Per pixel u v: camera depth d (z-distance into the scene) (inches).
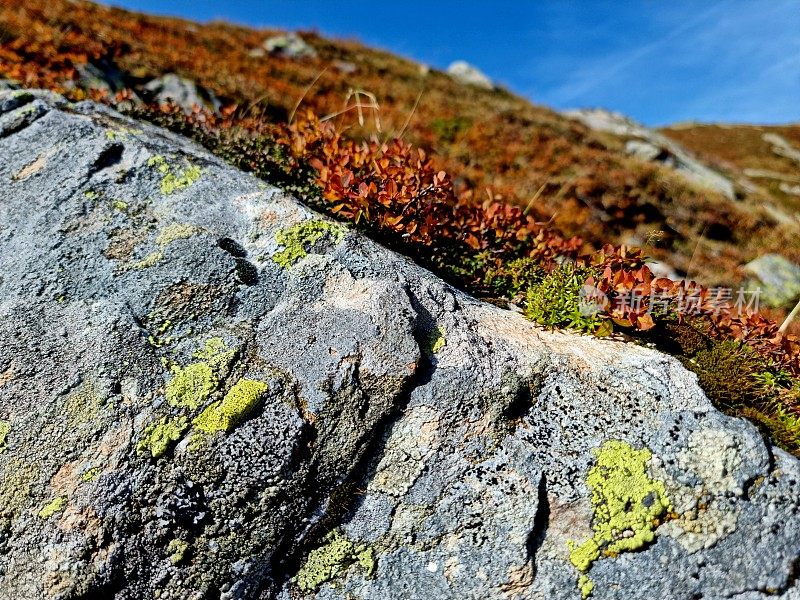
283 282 15.7
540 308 17.3
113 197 17.4
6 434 13.2
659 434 14.0
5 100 20.6
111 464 12.9
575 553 13.4
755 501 13.2
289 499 13.3
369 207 18.6
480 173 43.1
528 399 14.8
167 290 15.2
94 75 40.3
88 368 13.8
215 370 13.9
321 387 14.0
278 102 48.1
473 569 13.6
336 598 13.7
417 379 14.6
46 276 15.5
